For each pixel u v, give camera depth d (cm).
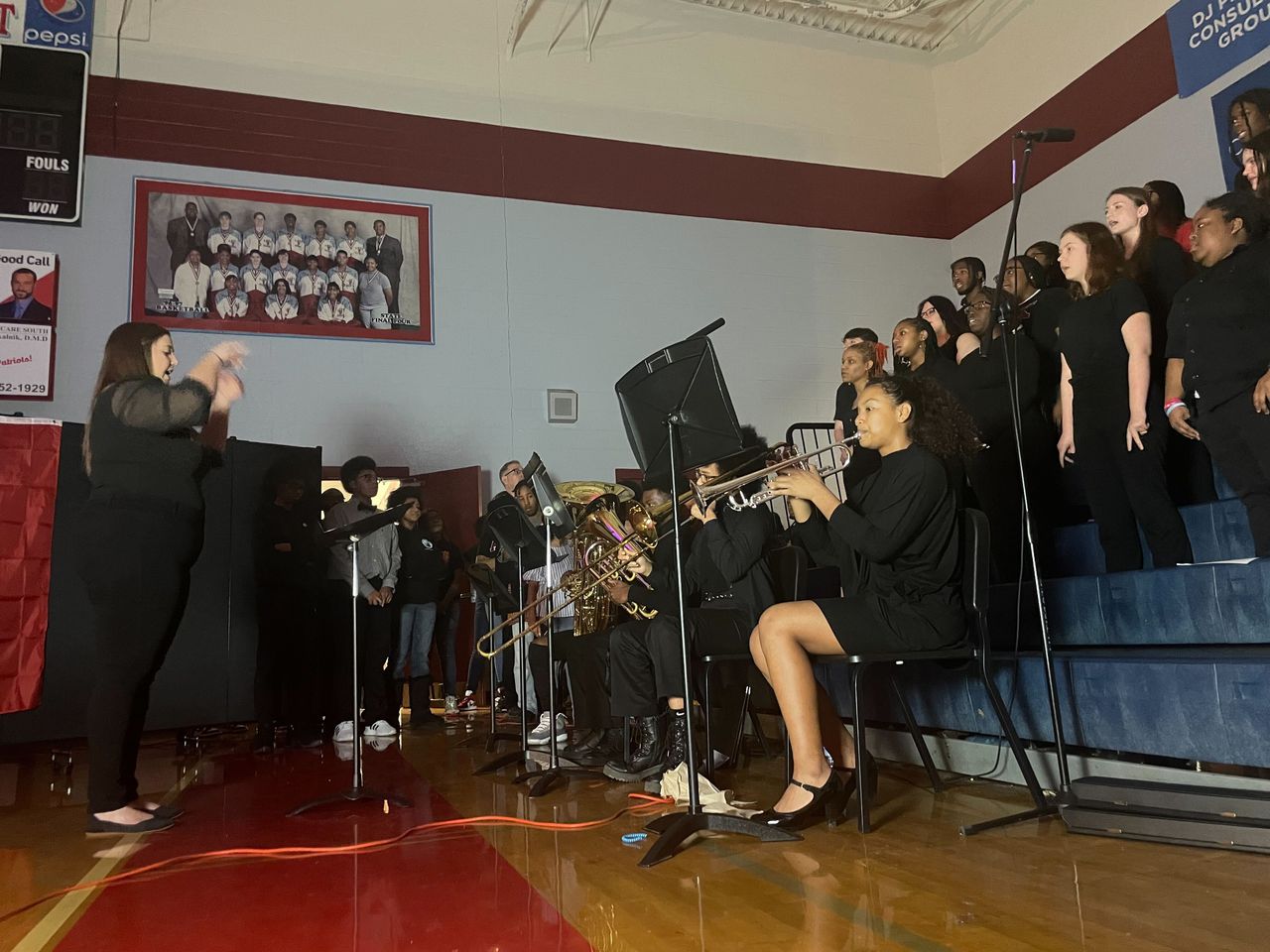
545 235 665
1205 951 140
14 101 565
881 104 763
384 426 612
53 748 484
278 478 520
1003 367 408
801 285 718
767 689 366
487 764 351
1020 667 281
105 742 262
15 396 545
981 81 720
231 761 421
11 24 573
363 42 644
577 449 651
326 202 620
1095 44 617
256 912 183
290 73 624
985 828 224
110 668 261
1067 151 640
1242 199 331
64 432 475
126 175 582
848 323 725
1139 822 208
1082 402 354
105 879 212
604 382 664
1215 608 267
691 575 336
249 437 582
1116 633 299
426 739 480
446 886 196
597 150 686
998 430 404
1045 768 274
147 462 259
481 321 643
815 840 221
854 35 762
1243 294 306
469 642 629
